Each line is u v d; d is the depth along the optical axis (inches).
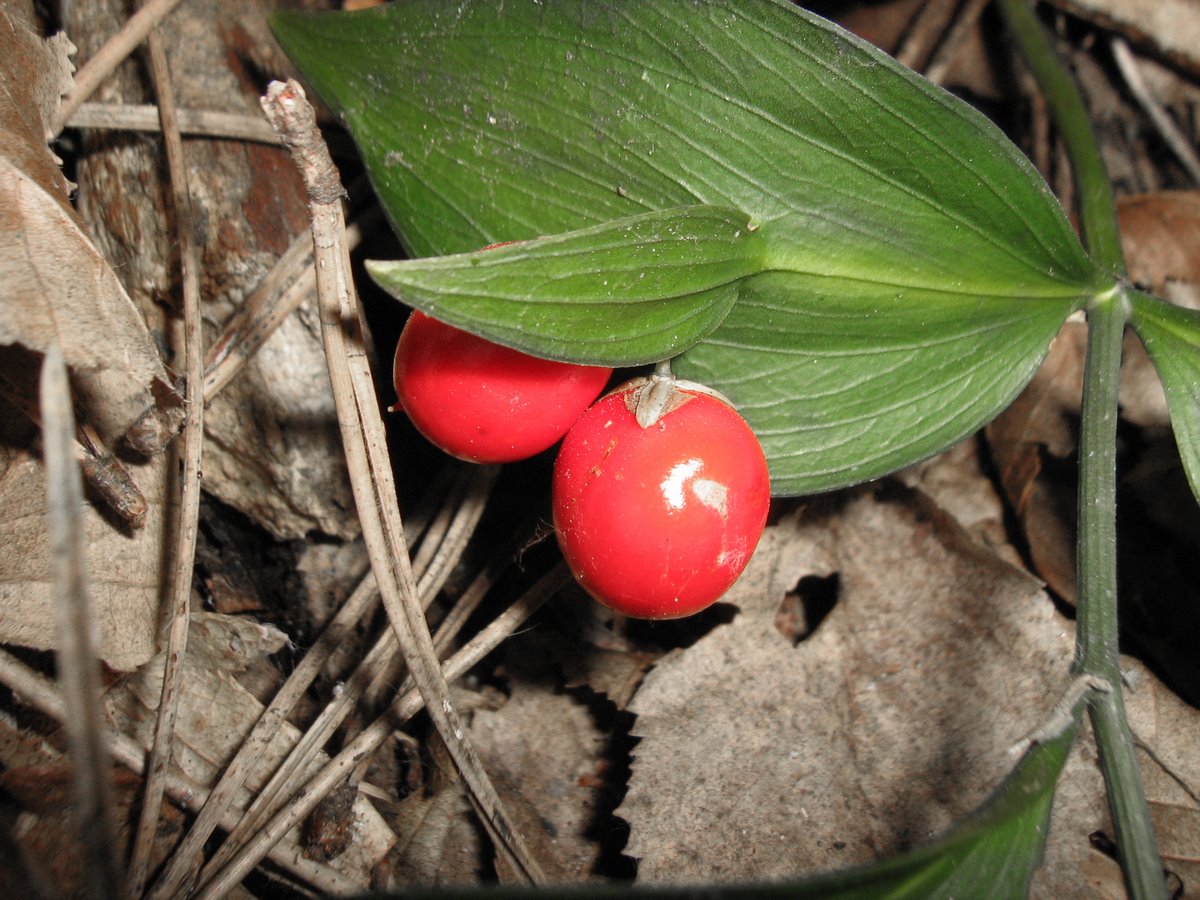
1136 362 5.9
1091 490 4.6
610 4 4.1
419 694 4.8
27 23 5.0
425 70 4.3
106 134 5.4
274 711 4.9
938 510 5.5
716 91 4.2
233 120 5.3
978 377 4.7
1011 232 4.5
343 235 4.4
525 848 4.7
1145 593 5.4
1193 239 6.2
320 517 5.4
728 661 5.2
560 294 3.7
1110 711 4.2
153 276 5.3
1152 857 4.0
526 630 5.4
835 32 4.0
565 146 4.3
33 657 4.8
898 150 4.2
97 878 3.2
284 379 5.3
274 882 4.8
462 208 4.5
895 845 4.9
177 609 4.7
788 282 4.4
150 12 5.3
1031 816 3.9
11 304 4.4
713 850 4.9
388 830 4.9
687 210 3.9
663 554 4.0
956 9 6.8
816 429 4.6
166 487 5.0
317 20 4.4
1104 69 6.9
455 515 5.3
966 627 5.2
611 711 5.3
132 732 4.9
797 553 5.5
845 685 5.2
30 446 4.8
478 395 4.1
